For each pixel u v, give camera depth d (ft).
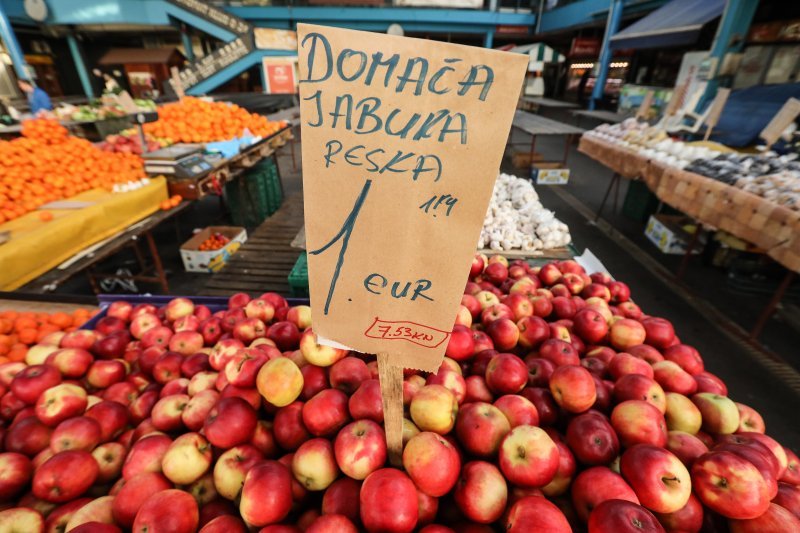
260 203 23.48
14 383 5.31
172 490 3.88
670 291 17.13
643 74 47.96
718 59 26.30
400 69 2.51
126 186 14.96
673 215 22.98
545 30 64.75
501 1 64.28
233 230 19.53
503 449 3.97
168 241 22.17
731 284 17.34
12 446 4.82
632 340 6.24
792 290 16.46
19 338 7.28
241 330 6.16
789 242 12.03
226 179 19.20
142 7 49.32
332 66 2.56
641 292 17.07
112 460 4.78
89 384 6.03
